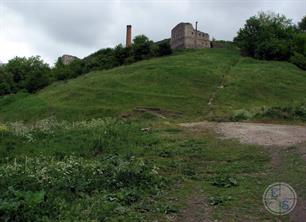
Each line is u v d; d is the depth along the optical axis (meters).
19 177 11.05
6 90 93.56
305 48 80.75
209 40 110.25
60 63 118.69
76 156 15.52
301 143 15.95
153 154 15.36
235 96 49.75
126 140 18.08
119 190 10.36
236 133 19.41
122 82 58.94
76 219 8.29
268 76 60.56
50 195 9.48
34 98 62.91
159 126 22.53
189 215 8.83
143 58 88.00
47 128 21.48
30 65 107.00
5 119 54.19
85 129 20.72
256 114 26.94
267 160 13.81
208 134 19.61
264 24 92.06
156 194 10.24
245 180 11.39
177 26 107.81
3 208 8.15
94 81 62.84
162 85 55.81
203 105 45.59
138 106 46.69
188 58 77.19
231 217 8.66
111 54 94.38
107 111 45.88
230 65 71.44
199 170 12.93
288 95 51.53
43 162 13.47
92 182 10.82
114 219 8.43
